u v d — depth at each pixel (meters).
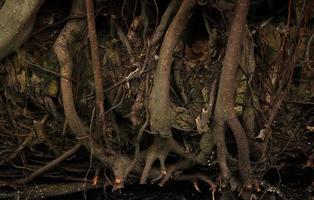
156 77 2.32
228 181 2.42
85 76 2.46
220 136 2.34
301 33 2.38
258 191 2.62
